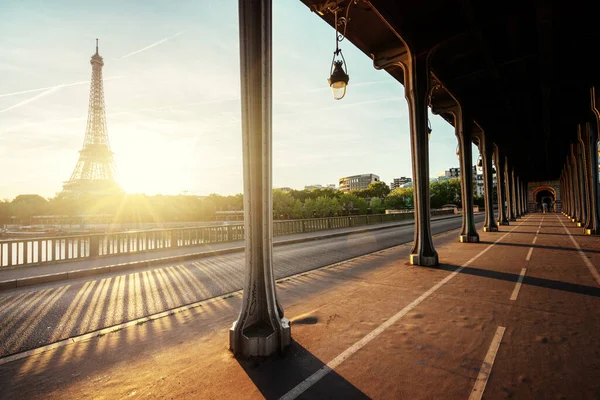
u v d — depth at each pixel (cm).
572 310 502
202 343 419
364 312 515
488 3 874
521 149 2956
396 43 1007
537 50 1086
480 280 720
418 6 894
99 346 418
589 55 1194
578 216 2506
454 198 9981
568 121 1942
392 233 2183
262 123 389
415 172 970
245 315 385
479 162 2130
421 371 323
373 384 301
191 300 641
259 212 399
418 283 705
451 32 917
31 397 300
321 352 373
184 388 305
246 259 396
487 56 1095
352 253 1255
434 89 1483
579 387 289
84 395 301
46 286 782
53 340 442
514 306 527
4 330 483
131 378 330
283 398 282
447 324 452
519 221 3166
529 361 339
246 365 347
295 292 674
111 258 1139
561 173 4497
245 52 391
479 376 312
